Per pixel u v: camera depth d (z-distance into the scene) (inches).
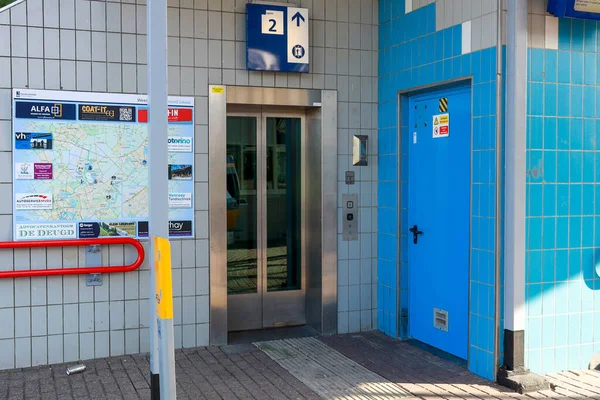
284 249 269.7
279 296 269.1
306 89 252.5
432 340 235.3
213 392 194.4
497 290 197.8
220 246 241.9
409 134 248.8
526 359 200.8
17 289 216.7
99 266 225.5
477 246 205.5
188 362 223.6
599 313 211.3
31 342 218.8
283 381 204.4
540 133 199.6
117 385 199.8
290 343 247.8
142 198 229.9
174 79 233.8
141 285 230.7
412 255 247.3
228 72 241.0
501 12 194.5
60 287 221.3
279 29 244.4
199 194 238.2
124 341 229.8
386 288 259.6
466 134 215.3
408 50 241.4
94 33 223.0
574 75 204.4
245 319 264.2
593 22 206.4
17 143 215.3
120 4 225.8
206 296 241.0
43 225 219.1
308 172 268.5
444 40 220.4
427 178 237.3
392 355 231.6
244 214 262.7
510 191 194.4
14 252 216.1
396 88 249.9
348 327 262.4
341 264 260.5
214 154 239.8
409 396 189.8
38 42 217.0
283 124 265.6
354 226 261.9
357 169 261.7
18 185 216.1
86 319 224.8
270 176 265.4
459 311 219.5
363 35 260.7
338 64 257.1
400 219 249.8
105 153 225.3
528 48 196.4
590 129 207.9
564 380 199.2
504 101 196.2
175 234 235.8
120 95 226.4
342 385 200.2
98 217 225.1
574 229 206.4
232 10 241.0
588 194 208.5
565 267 205.3
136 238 229.3
